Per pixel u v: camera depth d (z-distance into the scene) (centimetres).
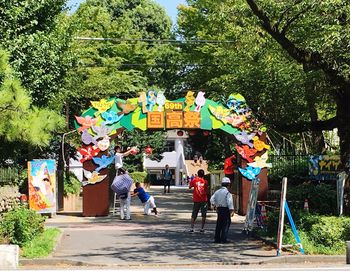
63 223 2084
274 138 2722
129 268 1185
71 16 2938
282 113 1664
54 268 1199
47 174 2164
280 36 1482
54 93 1941
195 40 3102
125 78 3112
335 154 2267
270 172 2508
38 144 1347
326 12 1398
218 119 2362
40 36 1780
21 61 1700
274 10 1445
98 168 2330
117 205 2750
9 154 1484
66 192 2742
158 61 3862
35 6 1781
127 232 1816
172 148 7219
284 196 1327
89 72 2858
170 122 2338
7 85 1222
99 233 1786
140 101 2341
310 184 2083
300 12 1412
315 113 1991
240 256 1334
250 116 1772
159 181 7062
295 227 1437
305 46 1444
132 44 3712
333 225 1367
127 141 4791
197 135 3550
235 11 1659
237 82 1789
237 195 2469
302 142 2833
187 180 6438
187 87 3519
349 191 1581
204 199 1795
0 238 1331
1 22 1694
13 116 1212
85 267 1212
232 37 2695
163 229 1900
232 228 1933
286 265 1222
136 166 5006
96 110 2334
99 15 3641
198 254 1370
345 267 1177
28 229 1384
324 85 1573
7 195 1892
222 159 3444
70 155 3041
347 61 1405
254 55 2041
